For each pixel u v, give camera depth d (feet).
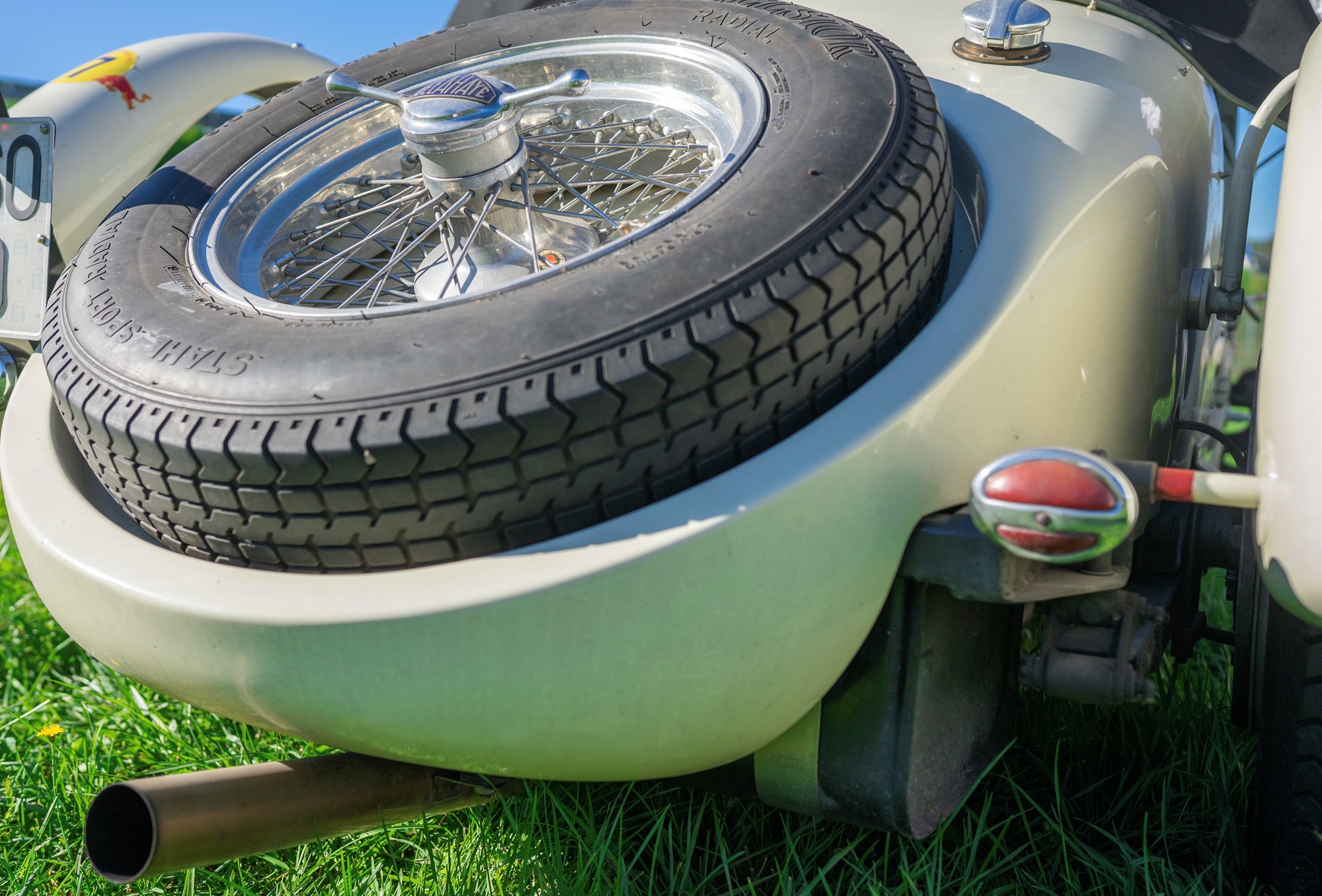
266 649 4.47
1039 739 6.70
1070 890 5.57
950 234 5.48
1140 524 5.17
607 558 4.22
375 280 6.06
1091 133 5.83
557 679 4.35
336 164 7.00
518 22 7.30
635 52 6.79
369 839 6.14
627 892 5.51
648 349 4.29
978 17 6.56
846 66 5.62
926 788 5.18
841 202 4.75
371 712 4.49
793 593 4.41
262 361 4.64
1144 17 7.50
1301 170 4.58
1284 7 7.27
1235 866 5.95
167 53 9.30
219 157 6.67
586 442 4.31
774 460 4.40
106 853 4.73
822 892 5.78
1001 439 4.92
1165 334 6.11
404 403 4.32
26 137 7.32
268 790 4.86
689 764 4.85
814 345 4.54
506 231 6.02
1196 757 6.51
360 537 4.53
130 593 4.72
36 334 7.14
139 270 5.69
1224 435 6.93
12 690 8.19
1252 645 6.04
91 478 6.13
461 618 4.24
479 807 6.24
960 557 4.57
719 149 6.25
